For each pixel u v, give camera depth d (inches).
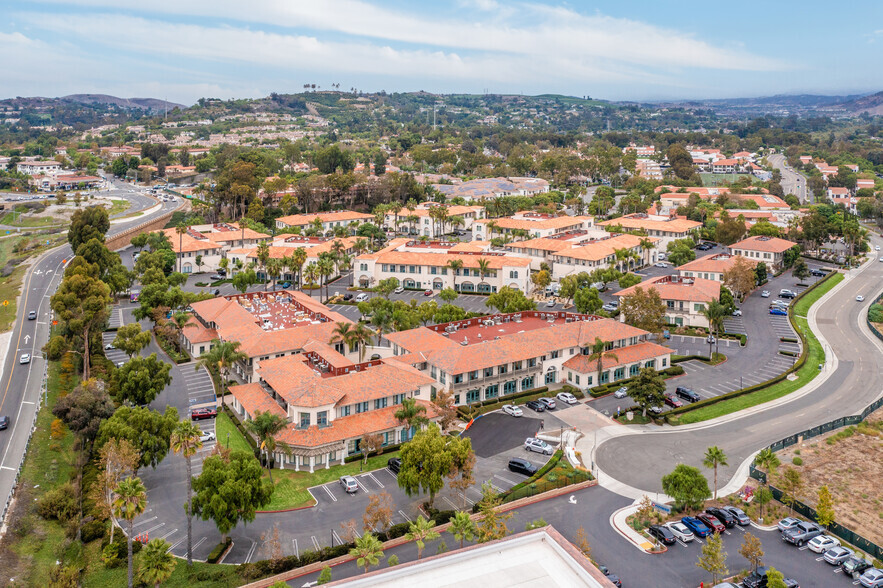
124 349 5231.3
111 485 3309.5
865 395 5113.2
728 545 3216.0
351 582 2153.1
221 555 3129.9
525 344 5147.6
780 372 5511.8
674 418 4579.2
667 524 3326.8
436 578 2209.6
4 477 3863.2
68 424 4072.3
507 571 2246.6
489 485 3184.1
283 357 4815.5
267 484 3336.6
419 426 4158.5
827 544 3166.8
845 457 4178.2
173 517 3486.7
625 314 6112.2
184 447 3080.7
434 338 5255.9
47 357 5605.3
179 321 5802.2
